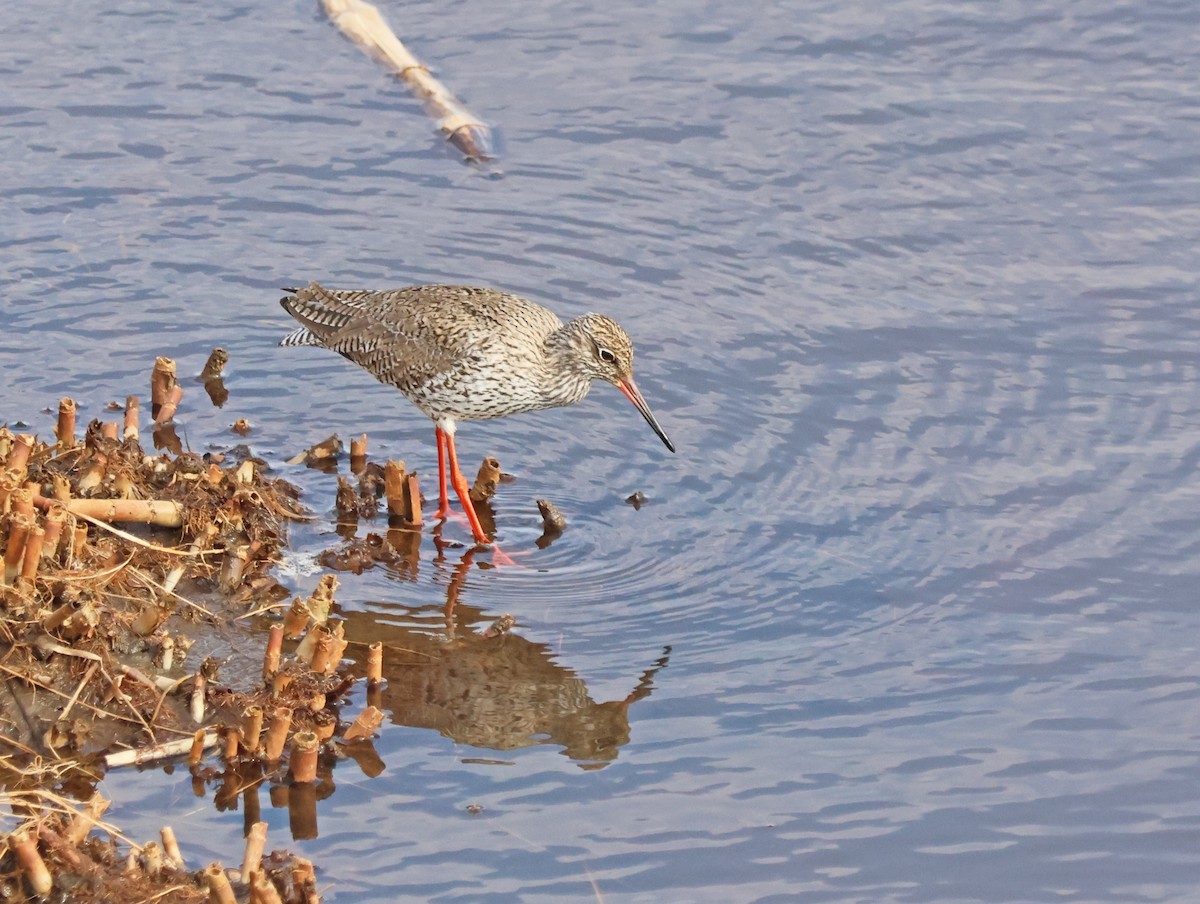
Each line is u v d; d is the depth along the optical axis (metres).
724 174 19.53
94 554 12.49
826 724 12.09
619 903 10.22
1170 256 18.06
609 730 11.96
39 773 10.92
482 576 13.91
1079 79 20.95
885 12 22.33
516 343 15.10
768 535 14.47
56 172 18.97
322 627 11.90
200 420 15.88
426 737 11.77
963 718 12.19
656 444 15.88
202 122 20.06
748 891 10.38
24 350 16.34
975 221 18.73
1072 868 10.67
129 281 17.56
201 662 12.15
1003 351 16.78
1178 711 12.24
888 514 14.67
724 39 21.86
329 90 20.75
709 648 13.02
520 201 19.12
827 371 16.59
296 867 9.88
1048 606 13.48
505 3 22.61
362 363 15.66
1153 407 15.93
